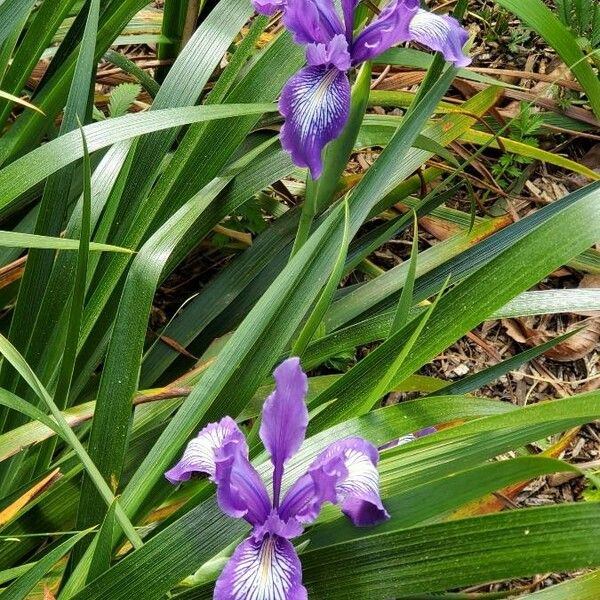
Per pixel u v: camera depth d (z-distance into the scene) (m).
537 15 0.50
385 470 0.32
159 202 0.44
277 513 0.30
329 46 0.37
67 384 0.38
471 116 0.52
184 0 0.55
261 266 0.51
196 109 0.41
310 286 0.37
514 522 0.28
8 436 0.36
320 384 0.45
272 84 0.47
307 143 0.37
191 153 0.46
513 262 0.34
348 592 0.29
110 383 0.37
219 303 0.50
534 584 0.46
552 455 0.45
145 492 0.34
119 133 0.40
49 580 0.37
